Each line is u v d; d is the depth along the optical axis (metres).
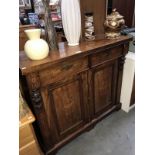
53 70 1.01
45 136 1.22
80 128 1.50
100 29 1.50
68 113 1.31
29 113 0.97
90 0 1.28
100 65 1.33
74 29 1.17
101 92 1.52
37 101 1.01
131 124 1.66
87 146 1.45
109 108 1.74
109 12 1.63
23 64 0.90
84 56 1.13
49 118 1.18
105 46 1.22
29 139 1.00
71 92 1.23
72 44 1.24
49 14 1.04
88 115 1.51
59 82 1.10
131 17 2.07
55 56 1.01
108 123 1.69
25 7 1.55
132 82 1.62
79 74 1.21
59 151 1.42
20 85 1.05
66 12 1.11
